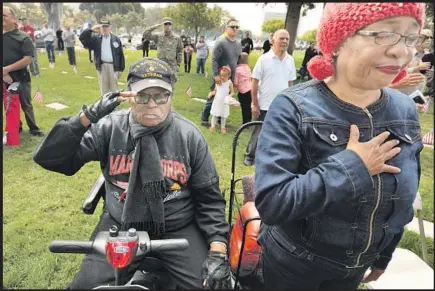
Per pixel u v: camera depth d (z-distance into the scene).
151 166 1.69
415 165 1.32
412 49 1.15
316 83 1.31
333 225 1.27
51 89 9.01
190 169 1.85
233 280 1.89
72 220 3.48
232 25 5.69
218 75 5.92
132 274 1.67
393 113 1.30
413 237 3.30
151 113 1.65
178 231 1.87
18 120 5.09
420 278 2.01
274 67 4.36
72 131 1.60
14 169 4.44
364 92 1.25
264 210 1.23
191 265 1.74
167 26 6.66
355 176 1.11
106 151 1.82
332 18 1.17
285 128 1.25
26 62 4.99
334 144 1.21
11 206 3.65
